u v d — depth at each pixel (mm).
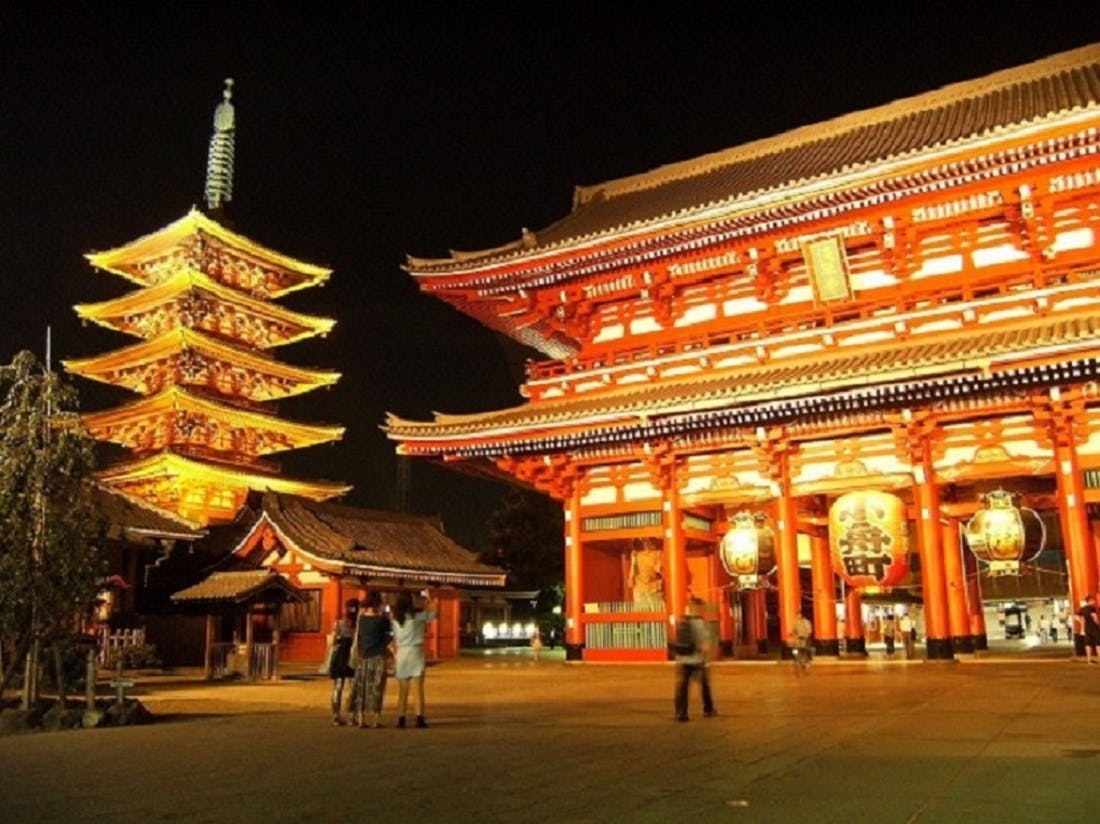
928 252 31859
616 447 34531
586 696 20078
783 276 34312
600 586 36406
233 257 68062
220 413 64500
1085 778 8680
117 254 66375
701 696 16969
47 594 16891
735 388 30047
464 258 38281
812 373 29656
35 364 18203
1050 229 29703
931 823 6957
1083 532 26438
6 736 14961
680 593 32688
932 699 16562
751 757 10469
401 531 49844
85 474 17938
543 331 39844
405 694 14695
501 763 10570
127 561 42469
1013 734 11773
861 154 36594
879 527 27844
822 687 20000
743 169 42500
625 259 34969
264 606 33062
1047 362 25594
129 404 63781
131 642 39062
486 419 36094
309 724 15742
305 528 43375
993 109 36125
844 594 37906
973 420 29156
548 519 67812
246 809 8125
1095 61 36938
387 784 9297
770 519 32906
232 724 15898
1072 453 27016
